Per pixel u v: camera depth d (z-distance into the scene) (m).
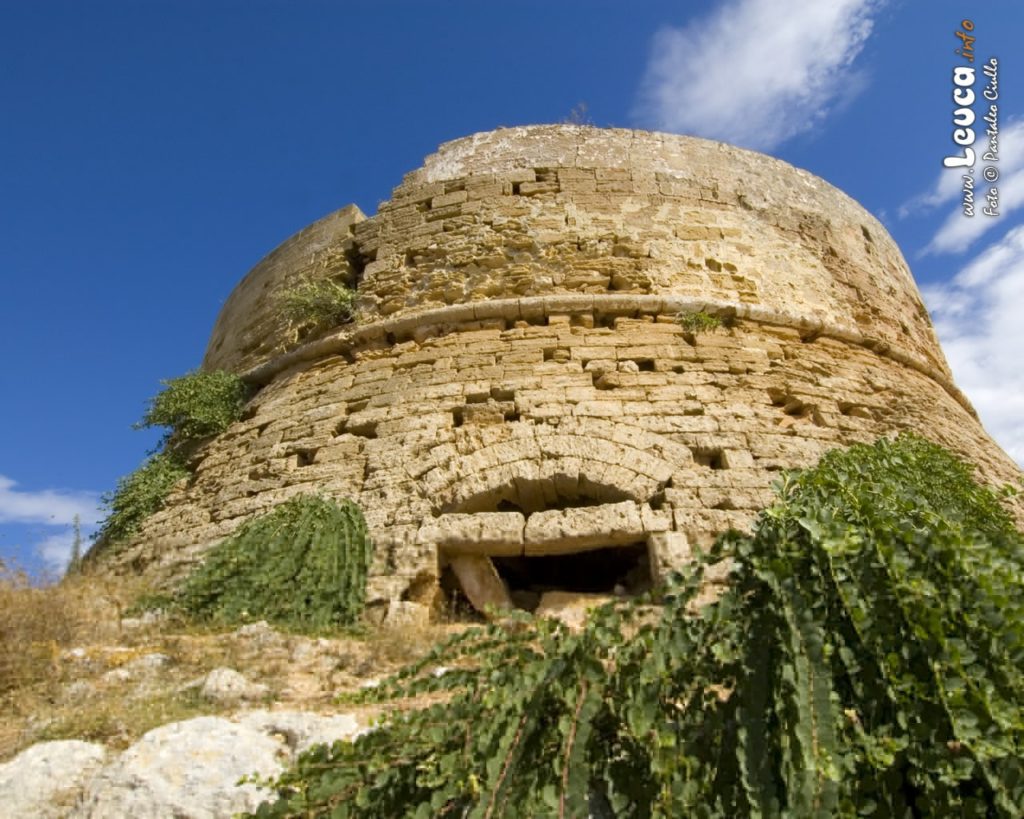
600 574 9.59
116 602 8.56
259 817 3.95
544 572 9.70
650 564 8.41
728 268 12.05
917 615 4.46
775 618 4.48
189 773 4.58
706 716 4.35
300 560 8.66
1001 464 11.85
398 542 8.82
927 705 4.21
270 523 9.21
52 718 5.50
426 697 5.75
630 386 10.29
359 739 4.22
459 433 9.86
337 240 13.90
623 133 13.85
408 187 13.78
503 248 12.12
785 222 13.30
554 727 4.18
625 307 11.27
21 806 4.56
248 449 11.30
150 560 10.31
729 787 4.07
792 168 14.49
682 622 4.54
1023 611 4.42
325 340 12.17
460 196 13.10
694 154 13.70
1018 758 3.95
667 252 12.03
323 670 6.57
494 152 13.67
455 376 10.72
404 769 4.14
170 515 11.10
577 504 9.37
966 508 6.87
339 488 9.74
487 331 11.29
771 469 9.27
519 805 3.82
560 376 10.41
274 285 14.45
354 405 10.94
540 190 12.83
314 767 4.14
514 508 9.42
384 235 13.24
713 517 8.62
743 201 13.22
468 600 8.68
